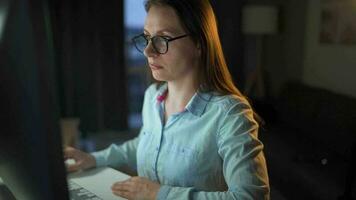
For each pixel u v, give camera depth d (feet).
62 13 13.24
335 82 11.23
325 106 9.69
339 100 9.43
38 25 1.44
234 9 14.43
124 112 14.64
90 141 13.93
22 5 1.43
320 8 11.87
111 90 14.37
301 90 11.19
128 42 14.60
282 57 14.06
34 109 1.50
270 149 8.91
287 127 10.73
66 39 13.41
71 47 13.56
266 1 14.52
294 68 13.41
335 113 9.19
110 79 14.28
